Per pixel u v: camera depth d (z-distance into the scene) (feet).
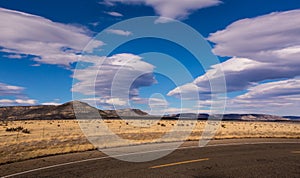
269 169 33.50
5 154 44.16
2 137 84.23
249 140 70.49
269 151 49.67
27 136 87.66
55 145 57.47
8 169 32.94
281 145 59.62
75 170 32.27
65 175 29.60
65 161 38.45
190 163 37.22
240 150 50.75
